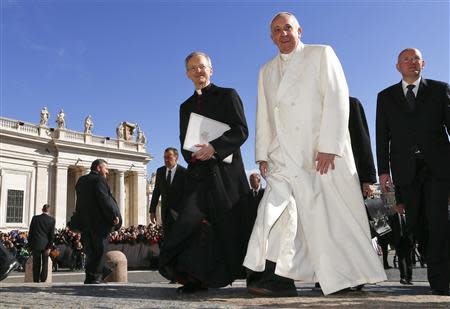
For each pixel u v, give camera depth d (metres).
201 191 4.62
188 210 4.48
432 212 4.82
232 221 4.60
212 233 4.52
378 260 4.14
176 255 4.46
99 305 3.41
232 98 4.90
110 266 10.23
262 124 4.84
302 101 4.45
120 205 55.19
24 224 45.84
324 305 3.40
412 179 4.95
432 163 4.87
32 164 47.66
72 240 26.05
